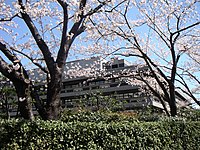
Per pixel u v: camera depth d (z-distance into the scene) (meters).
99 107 17.28
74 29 6.51
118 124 6.26
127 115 13.07
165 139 7.59
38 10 8.48
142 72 12.48
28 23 6.14
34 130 5.08
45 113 5.62
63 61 6.00
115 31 10.50
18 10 6.37
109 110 15.38
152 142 7.05
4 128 5.02
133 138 6.49
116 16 10.40
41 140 5.07
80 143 5.45
